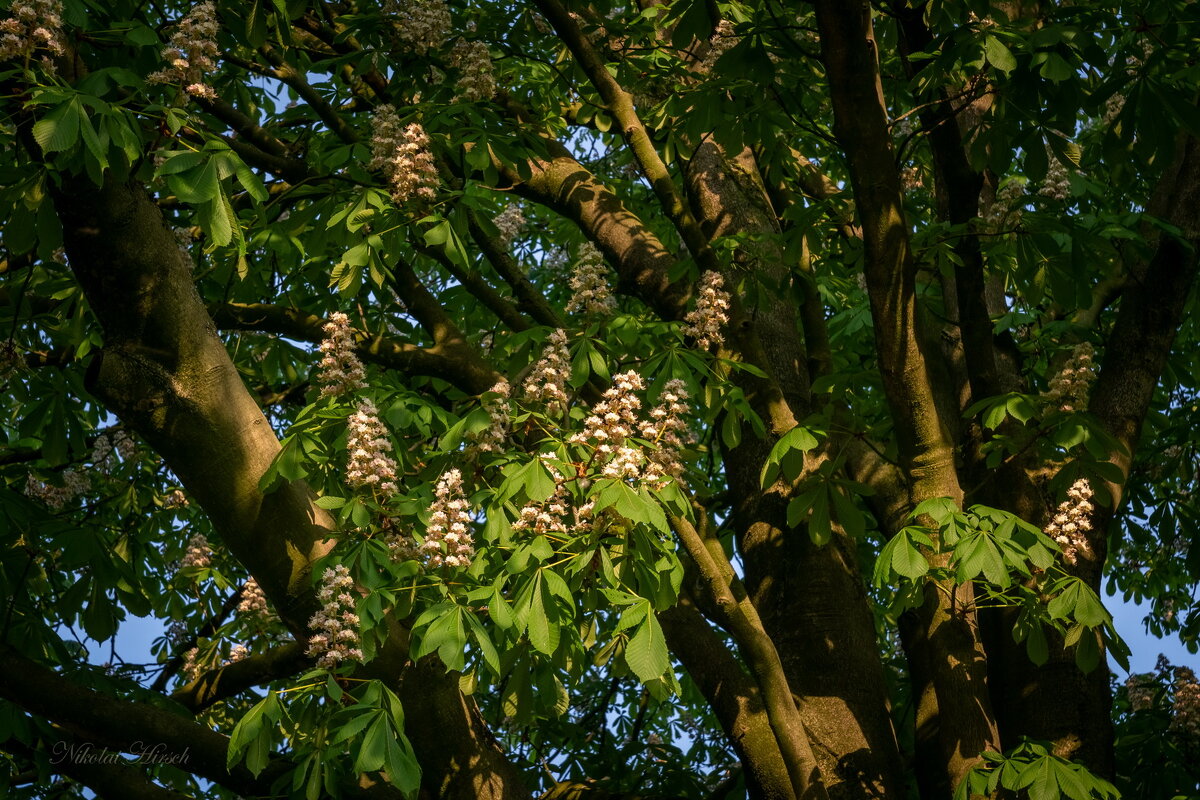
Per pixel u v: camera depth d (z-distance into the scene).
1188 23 3.85
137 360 3.53
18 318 4.83
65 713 3.80
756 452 4.80
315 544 3.66
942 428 3.80
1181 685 5.04
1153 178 4.61
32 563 4.27
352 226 3.77
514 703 3.33
